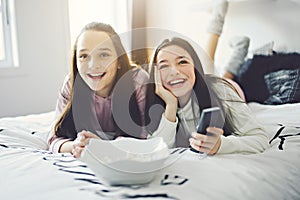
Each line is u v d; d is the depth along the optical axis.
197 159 1.06
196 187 0.89
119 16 2.94
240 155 1.15
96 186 0.89
